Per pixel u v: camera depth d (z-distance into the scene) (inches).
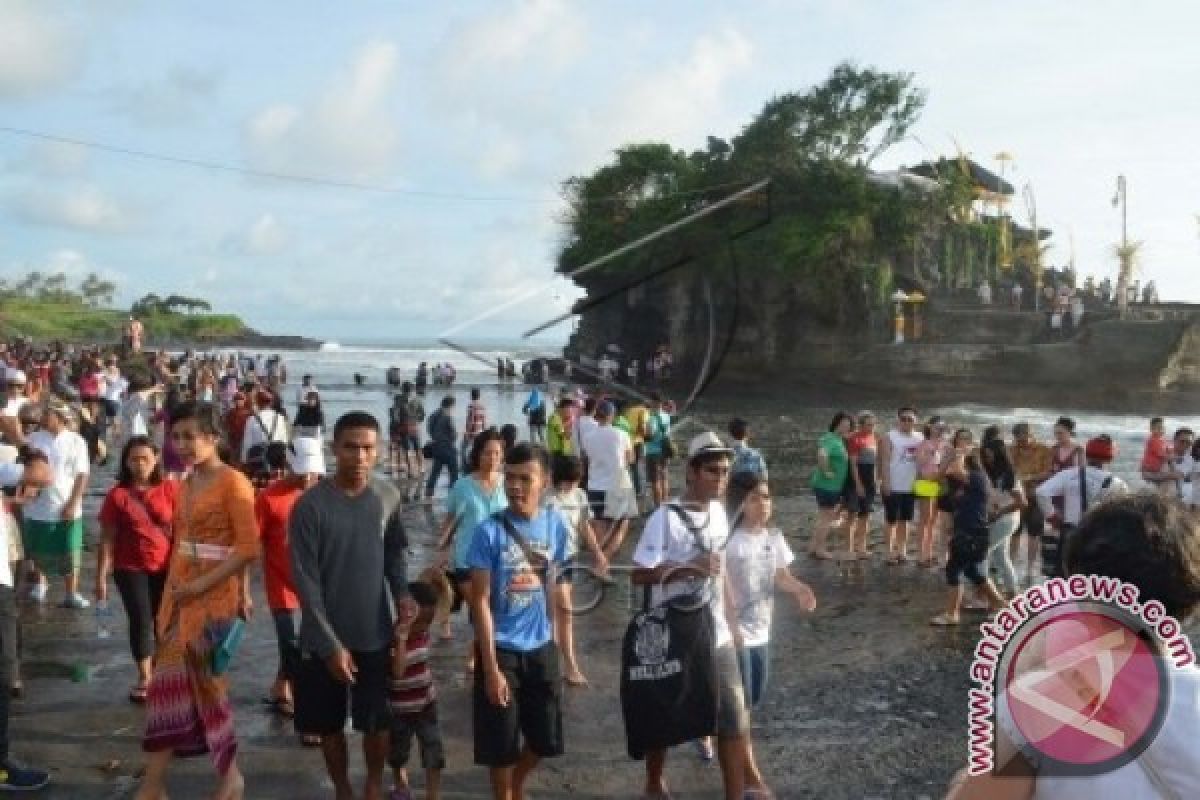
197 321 6107.3
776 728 267.4
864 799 222.7
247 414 593.3
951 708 282.7
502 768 189.9
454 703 281.4
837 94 2079.2
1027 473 463.8
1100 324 1988.2
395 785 214.7
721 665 197.5
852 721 272.5
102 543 270.2
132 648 269.0
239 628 193.8
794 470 864.9
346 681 185.3
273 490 261.1
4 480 337.7
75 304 5753.0
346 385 2274.9
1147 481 542.3
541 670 194.1
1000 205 2568.9
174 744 189.2
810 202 2066.9
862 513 505.0
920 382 2054.6
